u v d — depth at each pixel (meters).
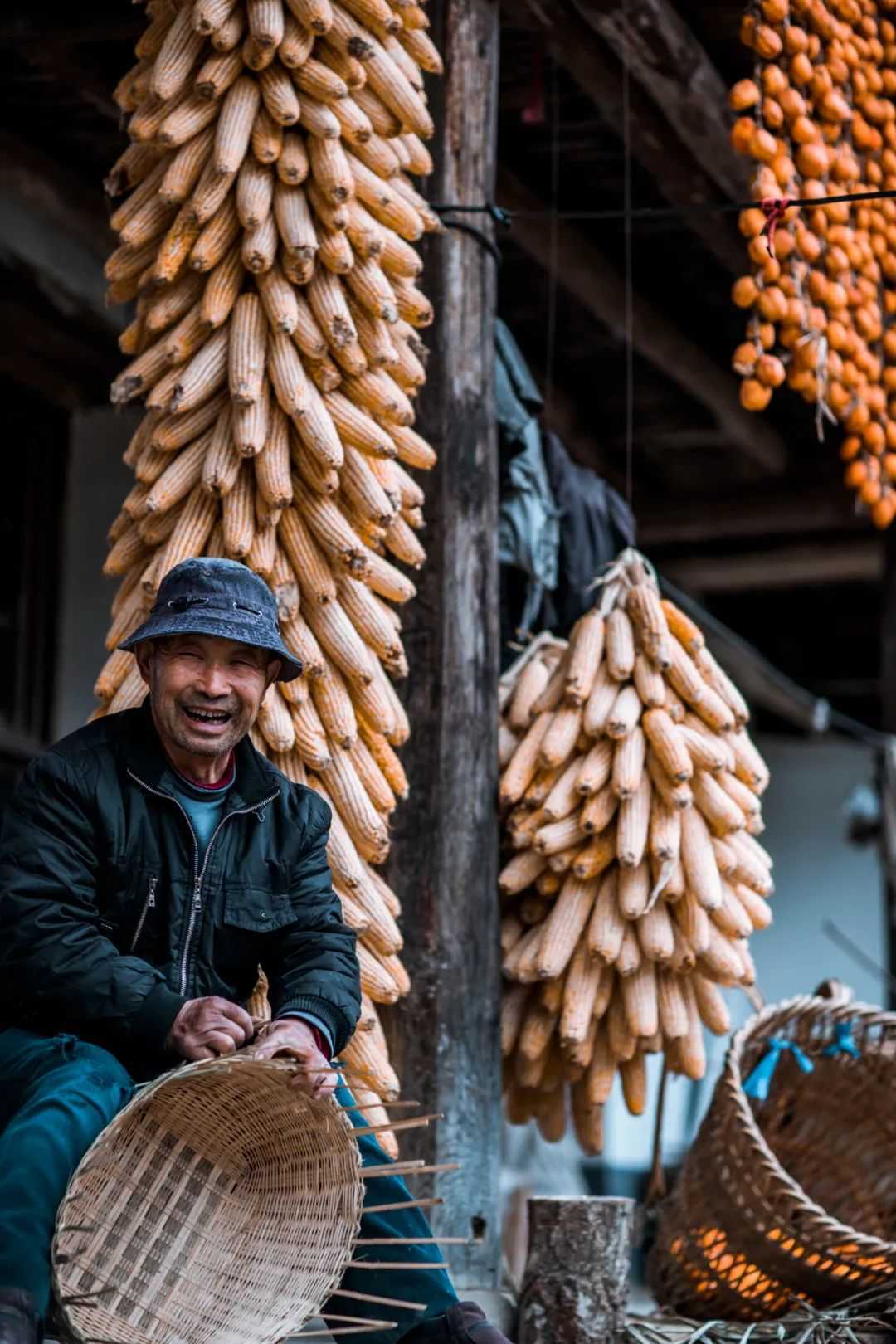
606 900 3.45
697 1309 3.48
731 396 7.06
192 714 2.39
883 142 4.37
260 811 2.47
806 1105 3.87
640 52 4.46
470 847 3.46
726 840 3.52
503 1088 3.78
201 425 2.92
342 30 2.88
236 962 2.45
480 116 3.70
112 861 2.37
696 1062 3.56
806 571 8.69
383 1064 2.92
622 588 3.70
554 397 7.08
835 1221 3.20
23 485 6.25
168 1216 2.21
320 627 2.93
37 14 4.65
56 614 6.37
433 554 3.54
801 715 8.77
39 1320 1.92
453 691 3.50
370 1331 2.38
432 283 3.61
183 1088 2.20
